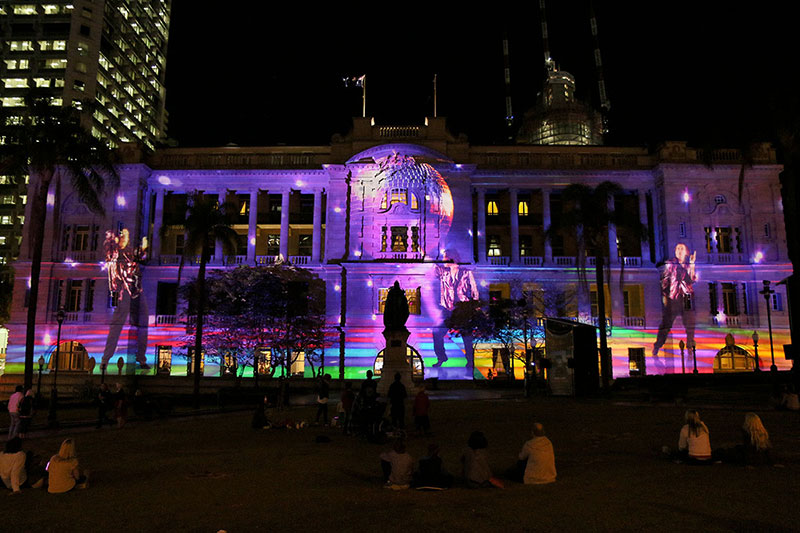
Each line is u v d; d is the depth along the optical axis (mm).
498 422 23531
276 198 68000
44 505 10859
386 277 59281
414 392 35438
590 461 14383
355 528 9047
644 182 63625
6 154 38219
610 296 61000
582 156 64000
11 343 59969
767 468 12922
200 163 64500
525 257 63000
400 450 11969
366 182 61562
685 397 32406
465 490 11445
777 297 59812
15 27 111438
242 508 10406
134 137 127938
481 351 59688
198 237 45812
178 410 36625
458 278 58969
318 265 61844
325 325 57438
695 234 60781
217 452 17406
